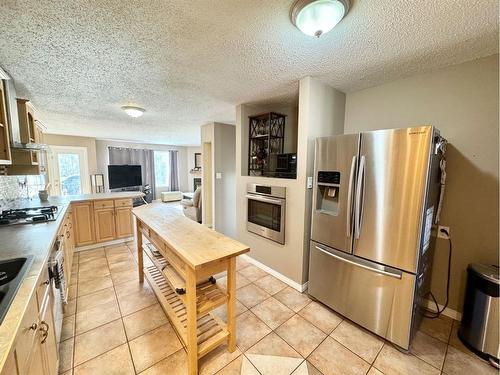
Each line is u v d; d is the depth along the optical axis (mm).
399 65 1933
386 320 1707
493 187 1792
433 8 1213
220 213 4609
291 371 1491
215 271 1517
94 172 6496
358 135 1778
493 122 1771
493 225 1804
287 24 1381
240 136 3225
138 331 1820
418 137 1501
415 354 1634
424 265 1739
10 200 2895
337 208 2045
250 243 3115
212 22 1364
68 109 3395
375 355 1624
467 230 1917
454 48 1648
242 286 2523
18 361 802
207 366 1517
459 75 1896
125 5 1213
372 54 1743
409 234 1576
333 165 1980
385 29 1416
